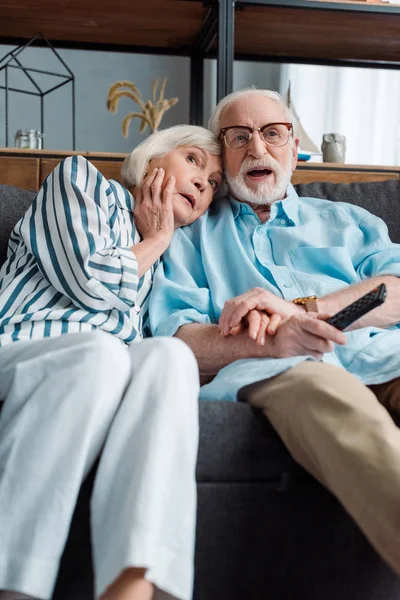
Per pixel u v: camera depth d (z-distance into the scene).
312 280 1.72
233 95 1.88
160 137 1.76
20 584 1.02
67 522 1.06
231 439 1.22
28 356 1.17
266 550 1.22
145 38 2.71
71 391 1.09
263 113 1.83
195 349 1.51
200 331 1.53
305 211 1.88
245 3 2.35
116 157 2.15
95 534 1.05
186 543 1.04
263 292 1.47
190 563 1.04
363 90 3.89
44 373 1.12
